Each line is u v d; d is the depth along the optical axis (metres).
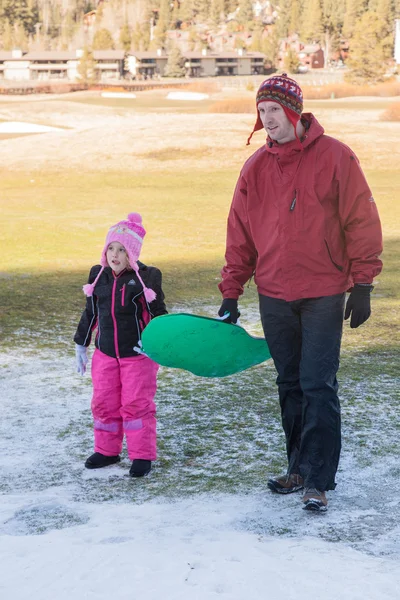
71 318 13.41
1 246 21.67
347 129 51.59
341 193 5.09
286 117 5.05
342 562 3.99
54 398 8.77
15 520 5.23
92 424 7.77
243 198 5.43
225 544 4.31
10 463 6.68
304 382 5.22
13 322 13.01
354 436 6.89
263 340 5.61
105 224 25.97
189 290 16.06
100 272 6.39
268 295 5.40
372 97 128.00
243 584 3.66
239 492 5.67
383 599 3.48
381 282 16.61
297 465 5.57
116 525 4.94
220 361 5.72
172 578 3.76
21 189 35.75
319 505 5.05
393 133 49.91
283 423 5.61
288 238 5.19
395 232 24.52
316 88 149.88
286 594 3.54
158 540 4.51
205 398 8.51
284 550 4.22
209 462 6.49
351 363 9.88
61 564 4.06
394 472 5.93
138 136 48.91
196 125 53.12
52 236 23.41
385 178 37.88
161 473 6.27
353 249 5.16
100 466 6.54
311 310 5.24
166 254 21.05
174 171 40.22
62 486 6.08
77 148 45.88
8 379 9.62
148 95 152.25
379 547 4.39
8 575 3.96
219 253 21.17
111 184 37.00
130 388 6.29
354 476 5.87
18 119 78.62
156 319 5.54
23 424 7.80
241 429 7.36
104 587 3.71
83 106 90.06
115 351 6.31
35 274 17.61
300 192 5.13
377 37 184.00
